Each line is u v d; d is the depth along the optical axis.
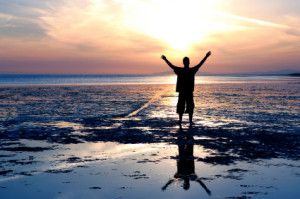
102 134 6.90
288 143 5.88
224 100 16.42
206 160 4.63
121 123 8.60
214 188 3.39
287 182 3.58
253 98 17.67
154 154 5.04
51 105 13.77
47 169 4.17
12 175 3.90
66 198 3.12
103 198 3.11
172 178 3.77
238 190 3.32
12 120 9.17
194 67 8.15
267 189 3.35
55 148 5.50
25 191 3.32
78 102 15.30
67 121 9.00
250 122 8.71
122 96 19.66
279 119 9.31
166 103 14.88
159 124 8.40
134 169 4.16
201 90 26.62
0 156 4.91
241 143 5.89
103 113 10.93
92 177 3.81
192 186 3.47
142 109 12.23
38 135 6.80
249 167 4.24
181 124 8.41
